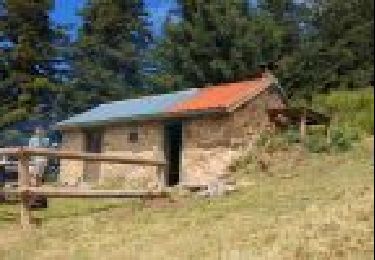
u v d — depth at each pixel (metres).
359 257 6.96
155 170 17.59
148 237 9.13
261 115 17.70
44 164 17.77
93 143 19.27
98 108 18.20
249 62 20.06
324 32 13.04
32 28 15.26
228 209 11.10
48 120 17.30
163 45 19.75
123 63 17.53
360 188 11.28
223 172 16.70
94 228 10.21
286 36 19.59
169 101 18.50
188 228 9.61
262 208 10.80
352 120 8.24
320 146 16.67
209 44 20.31
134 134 18.44
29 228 10.48
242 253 7.57
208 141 17.19
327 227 8.33
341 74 10.57
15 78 15.21
